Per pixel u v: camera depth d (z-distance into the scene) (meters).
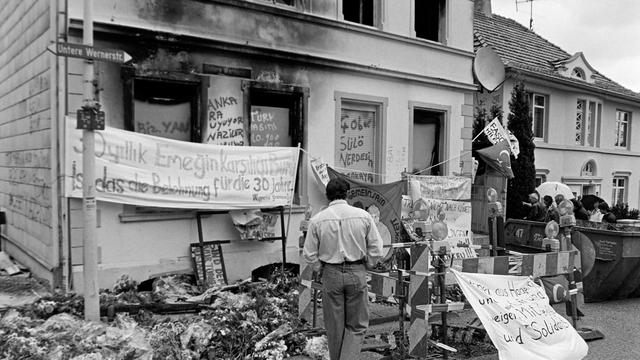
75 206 7.05
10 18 9.39
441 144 12.20
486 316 5.53
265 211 8.83
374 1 10.81
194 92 8.15
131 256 7.55
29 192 8.41
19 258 9.20
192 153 7.87
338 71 9.95
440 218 9.52
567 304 7.00
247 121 8.62
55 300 6.48
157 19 7.69
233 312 6.22
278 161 8.75
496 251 8.83
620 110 22.27
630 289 9.01
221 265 8.21
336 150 9.98
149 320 6.18
